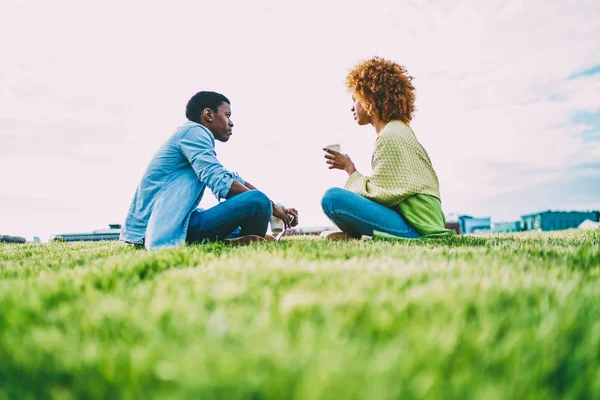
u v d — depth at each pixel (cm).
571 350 87
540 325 97
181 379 73
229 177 342
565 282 137
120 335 100
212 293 128
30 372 82
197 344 87
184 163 351
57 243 524
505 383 71
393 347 84
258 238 341
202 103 387
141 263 191
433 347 83
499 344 90
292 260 188
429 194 354
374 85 378
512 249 240
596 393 70
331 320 100
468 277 143
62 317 113
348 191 350
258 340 89
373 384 68
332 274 155
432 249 249
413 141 364
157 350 85
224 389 70
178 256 219
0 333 103
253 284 141
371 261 188
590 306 112
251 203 332
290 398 68
